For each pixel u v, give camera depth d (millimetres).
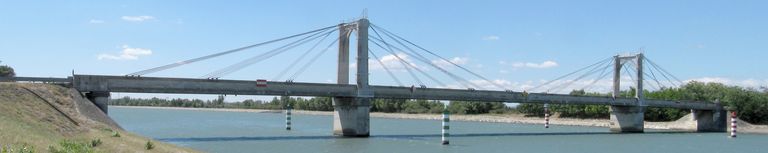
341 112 92312
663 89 172125
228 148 66750
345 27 93438
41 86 57719
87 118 54156
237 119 181500
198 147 67125
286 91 83188
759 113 153000
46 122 46344
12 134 34312
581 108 191000
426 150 70250
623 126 132125
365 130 90750
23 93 51906
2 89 50719
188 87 75375
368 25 91750
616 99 129875
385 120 199250
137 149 42250
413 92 96562
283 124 142750
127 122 147625
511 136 102875
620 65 136000
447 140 79438
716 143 95188
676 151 78375
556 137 104250
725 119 143625
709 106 142375
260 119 184000
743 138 111062
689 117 150250
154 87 73000
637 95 133000
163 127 121438
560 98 119500
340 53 92750
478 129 132375
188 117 196625
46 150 32875
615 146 85062
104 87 68625
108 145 42000
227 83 78375
